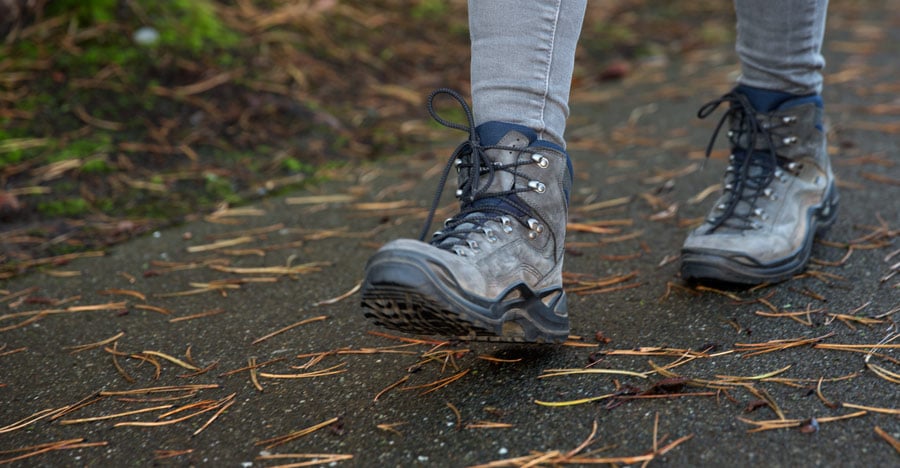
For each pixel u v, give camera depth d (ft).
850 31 13.23
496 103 4.44
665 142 9.31
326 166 9.02
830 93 10.43
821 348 4.67
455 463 3.88
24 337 5.65
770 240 5.47
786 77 5.47
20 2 9.86
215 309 5.92
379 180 8.65
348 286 6.17
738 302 5.35
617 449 3.88
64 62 9.59
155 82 9.68
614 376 4.54
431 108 4.62
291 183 8.60
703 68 12.03
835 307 5.16
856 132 8.95
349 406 4.48
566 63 4.47
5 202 7.64
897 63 11.39
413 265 4.00
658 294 5.61
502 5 4.31
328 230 7.39
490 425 4.16
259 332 5.51
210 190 8.28
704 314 5.23
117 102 9.28
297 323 5.60
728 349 4.75
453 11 13.26
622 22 14.08
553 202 4.60
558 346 4.96
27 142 8.50
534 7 4.29
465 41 12.53
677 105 10.60
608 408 4.21
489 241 4.42
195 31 10.53
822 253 6.03
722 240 5.47
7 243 7.16
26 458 4.21
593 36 13.41
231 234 7.39
